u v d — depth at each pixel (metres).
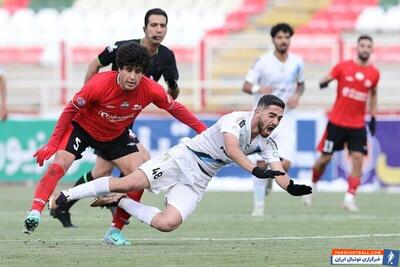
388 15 83.38
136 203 25.11
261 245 26.73
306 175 57.16
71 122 26.52
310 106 70.69
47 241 27.88
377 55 74.56
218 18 85.25
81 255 23.75
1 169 59.03
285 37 42.00
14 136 59.03
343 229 32.59
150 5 90.75
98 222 35.44
